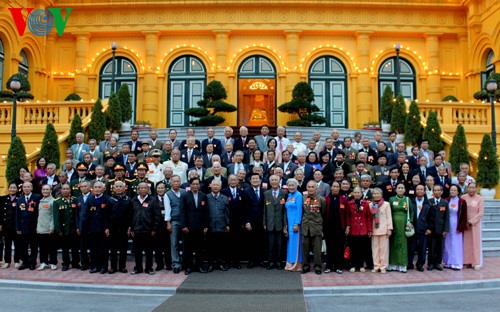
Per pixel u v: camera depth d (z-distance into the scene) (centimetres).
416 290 859
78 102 1820
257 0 2317
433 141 1706
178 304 755
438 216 1005
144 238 976
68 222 1012
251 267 1033
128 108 1958
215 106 2127
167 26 2356
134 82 2398
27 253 1027
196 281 901
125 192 1016
